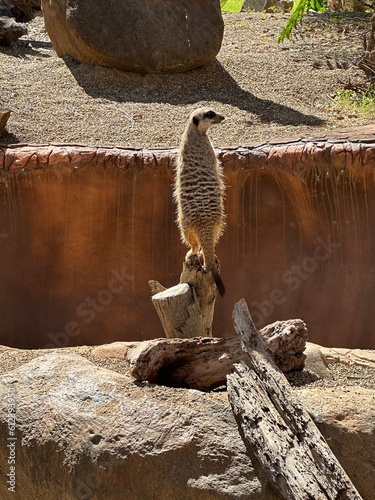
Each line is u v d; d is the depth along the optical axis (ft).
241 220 22.95
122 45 30.45
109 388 13.78
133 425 12.94
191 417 12.84
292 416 12.53
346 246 22.58
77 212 23.15
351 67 32.40
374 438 12.57
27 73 30.94
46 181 22.80
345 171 21.88
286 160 22.02
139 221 23.20
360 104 28.94
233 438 12.52
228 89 30.42
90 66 31.12
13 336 23.61
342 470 11.74
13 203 23.13
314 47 34.86
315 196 22.38
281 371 14.97
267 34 37.37
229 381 13.15
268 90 30.48
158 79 30.63
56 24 31.96
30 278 23.63
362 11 42.04
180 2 31.27
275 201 22.75
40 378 14.44
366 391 13.73
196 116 15.43
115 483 12.64
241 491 11.99
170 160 22.54
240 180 22.53
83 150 22.74
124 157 22.61
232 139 25.34
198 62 31.12
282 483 11.60
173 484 12.34
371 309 22.29
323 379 15.49
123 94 29.63
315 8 34.45
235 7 47.11
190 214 15.76
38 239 23.41
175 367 14.83
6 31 34.09
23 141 25.05
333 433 12.61
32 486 13.57
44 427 13.53
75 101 28.53
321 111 28.55
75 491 12.91
